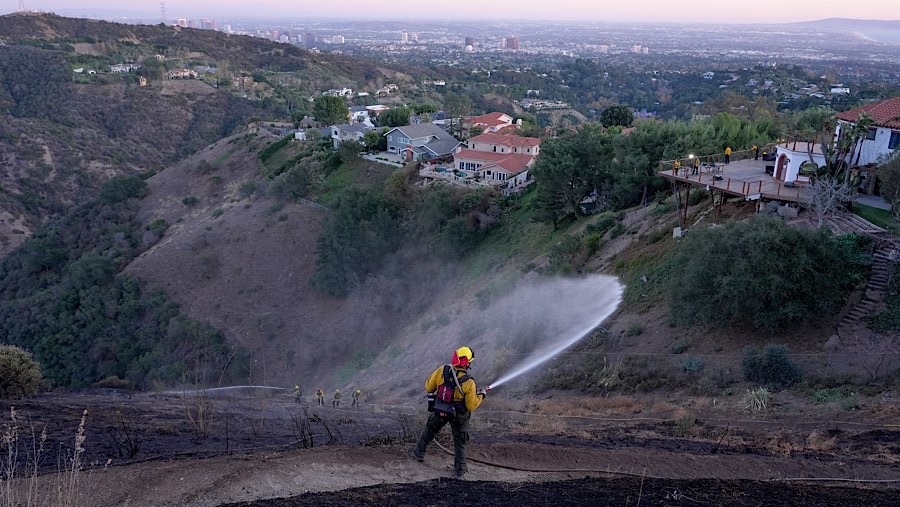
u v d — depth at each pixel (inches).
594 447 373.4
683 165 1097.4
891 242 711.1
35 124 4084.6
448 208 1824.6
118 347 1747.0
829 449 390.9
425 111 3895.2
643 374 682.2
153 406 587.2
